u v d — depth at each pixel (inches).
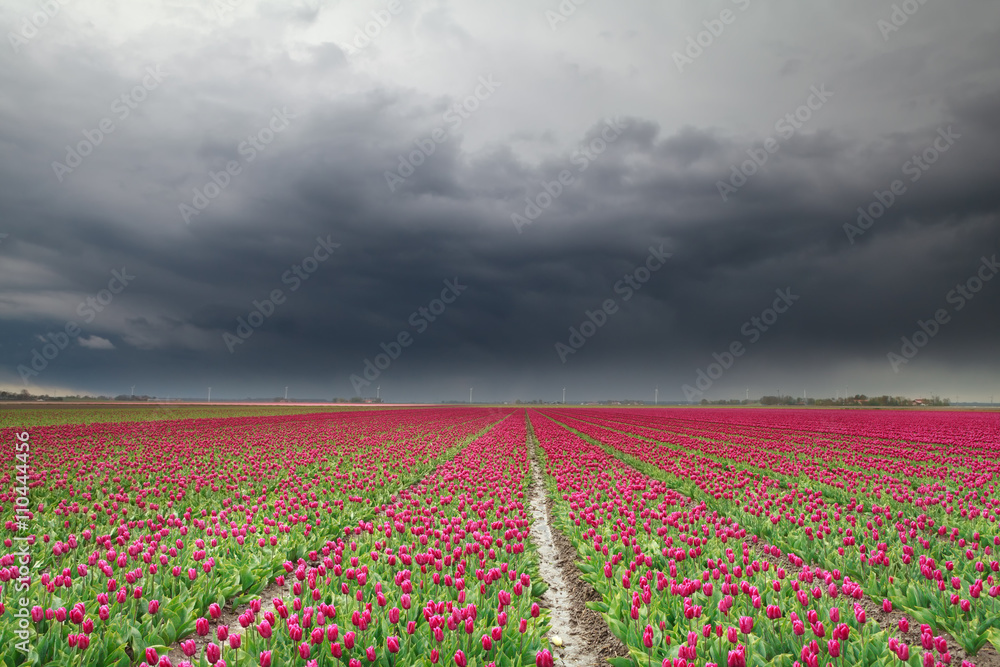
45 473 629.9
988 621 227.0
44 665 192.2
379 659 195.8
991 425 1648.6
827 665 185.8
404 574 271.9
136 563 300.7
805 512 446.0
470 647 207.2
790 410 4170.8
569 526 433.7
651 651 205.5
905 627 245.8
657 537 374.9
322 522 433.4
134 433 1346.0
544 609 293.6
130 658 209.0
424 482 637.3
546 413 3464.6
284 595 302.4
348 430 1572.3
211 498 537.3
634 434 1457.9
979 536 352.8
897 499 497.0
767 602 250.7
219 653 184.4
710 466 780.6
